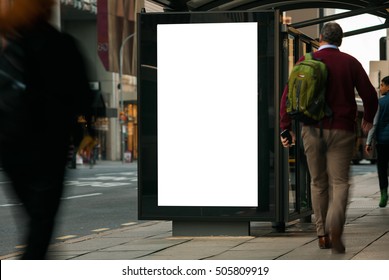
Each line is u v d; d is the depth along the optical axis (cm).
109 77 6512
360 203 1530
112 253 857
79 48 523
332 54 800
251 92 962
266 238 969
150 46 977
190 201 981
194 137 977
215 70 966
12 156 511
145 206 989
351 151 791
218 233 995
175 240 967
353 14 1385
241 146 969
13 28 507
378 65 2191
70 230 1241
